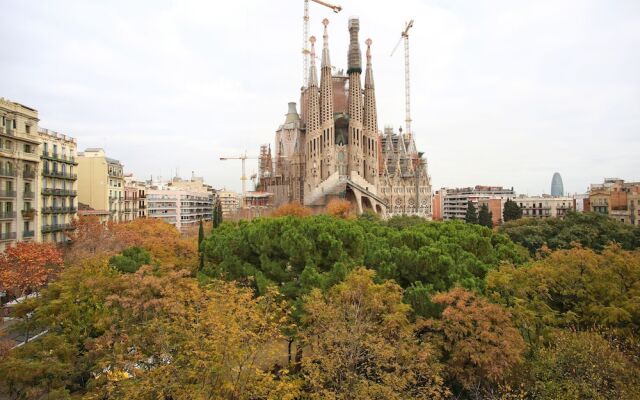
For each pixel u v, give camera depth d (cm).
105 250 5700
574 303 3553
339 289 2900
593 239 6988
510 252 4528
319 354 2438
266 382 2109
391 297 2812
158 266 4225
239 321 2247
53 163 7156
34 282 4212
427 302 3009
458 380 2730
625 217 10944
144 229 7238
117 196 10181
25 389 2372
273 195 19450
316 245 3728
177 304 2628
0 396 2548
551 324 3303
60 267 4791
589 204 12119
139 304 2802
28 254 4372
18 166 6212
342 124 18150
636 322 3353
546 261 4047
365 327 2505
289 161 19838
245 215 13700
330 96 16750
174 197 16700
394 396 2177
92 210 8862
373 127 17500
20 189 6256
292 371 2962
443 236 4422
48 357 2558
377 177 17425
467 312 2669
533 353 2945
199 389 1953
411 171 18762
